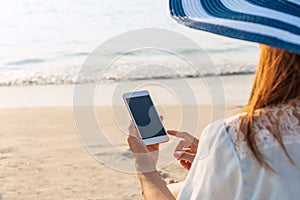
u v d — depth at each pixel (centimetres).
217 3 168
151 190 190
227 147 159
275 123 156
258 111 159
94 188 444
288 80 158
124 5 1285
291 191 154
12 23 1236
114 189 441
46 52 1033
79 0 1355
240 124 159
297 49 148
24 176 469
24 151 525
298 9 155
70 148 529
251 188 156
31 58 996
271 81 160
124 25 1170
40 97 752
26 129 593
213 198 160
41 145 540
